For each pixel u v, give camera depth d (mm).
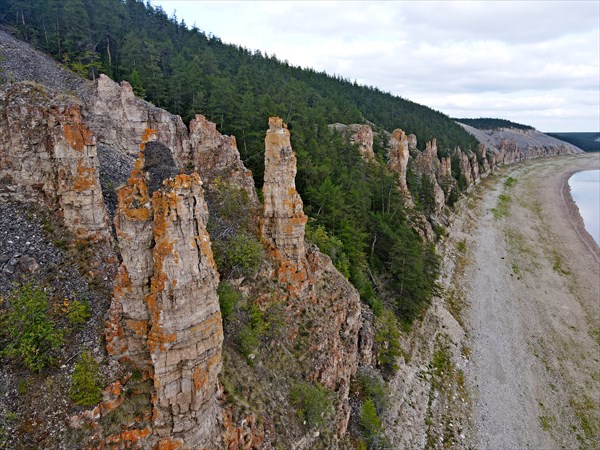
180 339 18000
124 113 44375
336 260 47156
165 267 17422
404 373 44438
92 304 23766
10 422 18344
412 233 66938
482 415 42375
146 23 119375
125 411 19172
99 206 27297
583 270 81188
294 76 156125
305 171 59094
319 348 33719
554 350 54844
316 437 28469
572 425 42531
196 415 19172
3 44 65812
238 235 35062
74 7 85062
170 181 17359
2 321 21531
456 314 60625
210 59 99750
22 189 26719
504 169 197500
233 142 46344
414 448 36500
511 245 92562
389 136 115812
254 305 32062
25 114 25953
